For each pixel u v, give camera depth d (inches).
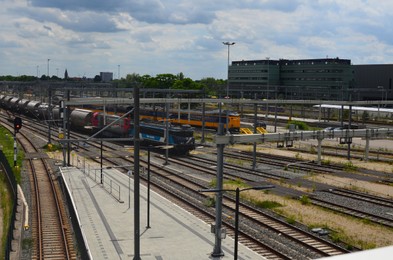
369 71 5816.9
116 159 2421.3
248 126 3745.1
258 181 1863.9
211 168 2149.4
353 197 1578.5
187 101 2165.4
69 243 1093.1
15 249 1042.7
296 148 2903.5
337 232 1175.0
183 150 2554.1
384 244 1097.4
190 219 1279.5
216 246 977.5
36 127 3882.9
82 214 1310.3
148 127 2832.2
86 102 2073.1
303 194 1624.0
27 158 2372.0
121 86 5078.7
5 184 1800.0
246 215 1322.6
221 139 964.0
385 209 1434.5
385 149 2839.6
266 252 1022.4
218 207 969.5
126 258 965.2
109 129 3243.1
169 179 1875.0
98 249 1021.2
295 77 6181.1
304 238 1120.2
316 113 5251.0
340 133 1589.6
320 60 5861.2
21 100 4822.8
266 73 6240.2
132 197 1533.0
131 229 1176.2
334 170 2097.7
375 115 4726.9
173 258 973.2
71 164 2214.6
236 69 6683.1
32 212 1384.1
